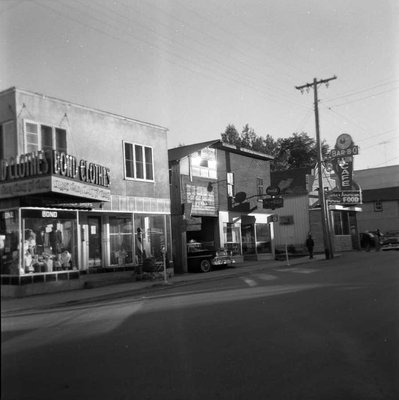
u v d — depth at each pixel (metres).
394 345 7.28
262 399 5.01
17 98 16.41
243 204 30.00
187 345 7.20
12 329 7.70
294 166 66.56
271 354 6.72
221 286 16.16
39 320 9.84
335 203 39.81
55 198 16.88
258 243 31.22
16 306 12.83
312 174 42.50
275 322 8.96
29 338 7.22
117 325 8.92
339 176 40.31
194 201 26.02
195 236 28.47
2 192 15.68
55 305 13.44
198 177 26.61
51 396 4.49
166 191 22.88
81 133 18.83
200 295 13.57
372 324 8.75
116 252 20.31
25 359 5.57
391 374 5.93
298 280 16.58
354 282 15.16
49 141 17.45
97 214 19.70
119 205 20.27
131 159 21.16
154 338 7.66
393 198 52.62
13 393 4.30
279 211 41.16
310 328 8.43
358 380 5.69
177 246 24.75
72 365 5.74
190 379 5.57
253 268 24.75
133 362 6.17
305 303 11.16
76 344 7.10
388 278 15.96
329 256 31.20
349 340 7.57
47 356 6.03
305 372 5.95
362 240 46.75
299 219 40.34
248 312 10.07
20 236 15.73
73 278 17.38
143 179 21.64
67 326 8.91
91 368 5.72
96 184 17.23
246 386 5.39
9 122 16.47
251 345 7.22
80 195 16.08
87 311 11.42
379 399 5.11
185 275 22.66
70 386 4.90
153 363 6.16
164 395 4.99
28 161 15.12
